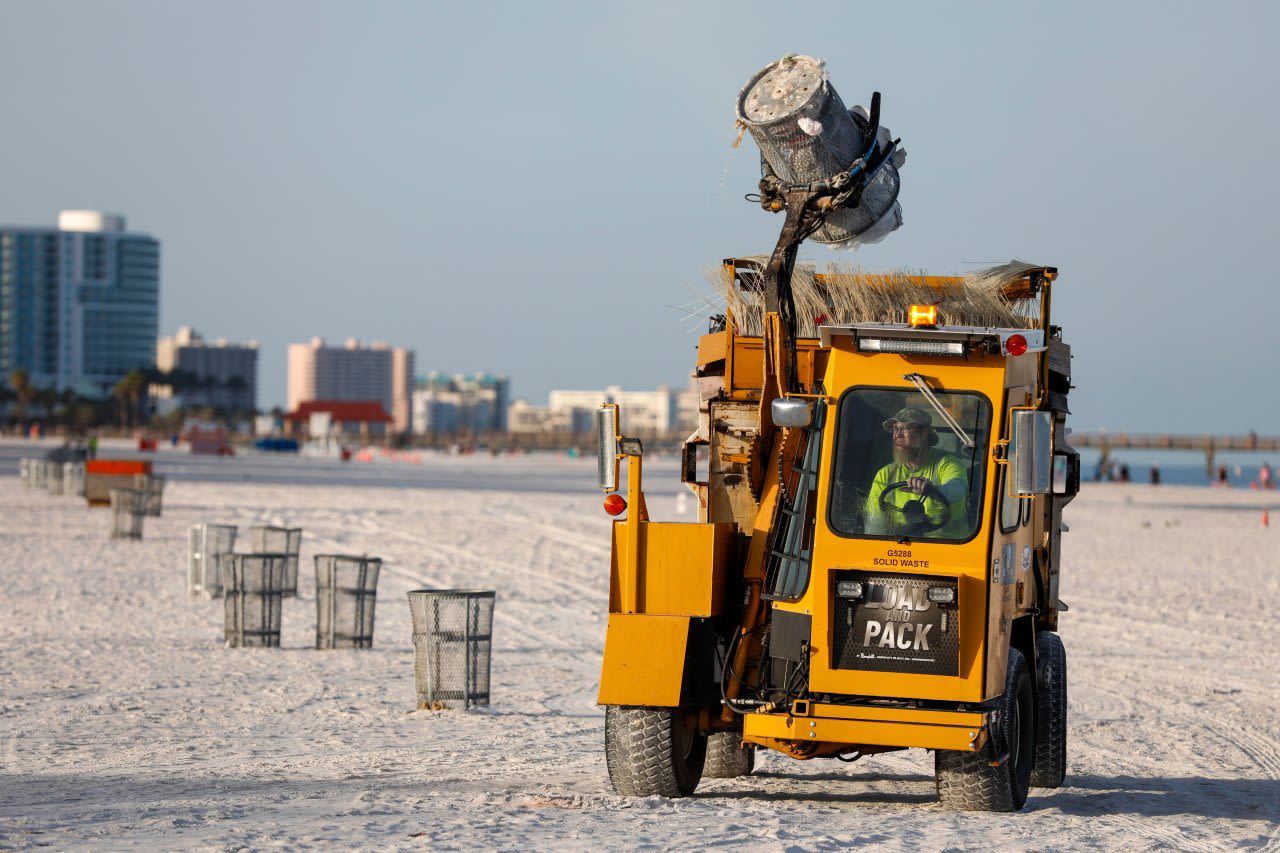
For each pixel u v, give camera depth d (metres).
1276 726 57.34
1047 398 40.62
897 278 41.41
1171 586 116.38
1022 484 34.81
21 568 110.44
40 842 31.41
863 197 39.94
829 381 36.84
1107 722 57.38
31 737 48.59
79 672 64.00
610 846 31.62
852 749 38.06
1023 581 39.06
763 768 46.47
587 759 45.78
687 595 36.84
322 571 73.12
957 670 35.25
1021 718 39.22
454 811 35.72
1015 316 41.22
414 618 57.25
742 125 38.44
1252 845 35.31
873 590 35.69
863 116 40.69
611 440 37.16
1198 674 71.62
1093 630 88.94
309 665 67.12
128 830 32.88
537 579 111.56
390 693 59.94
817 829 34.41
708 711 38.47
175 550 127.56
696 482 40.31
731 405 39.16
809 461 36.91
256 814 35.19
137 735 49.44
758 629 37.50
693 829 33.78
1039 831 35.19
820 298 41.31
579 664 70.31
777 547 37.41
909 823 35.69
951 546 35.38
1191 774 47.06
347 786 40.09
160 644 73.56
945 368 36.34
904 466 36.03
